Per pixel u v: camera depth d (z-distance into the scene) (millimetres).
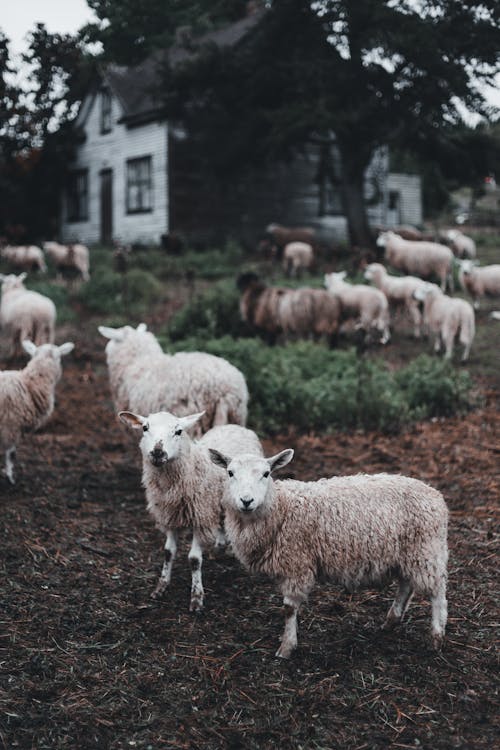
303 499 4117
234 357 9992
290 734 3480
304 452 8164
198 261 22359
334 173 23766
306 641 4309
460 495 6773
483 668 4035
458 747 3367
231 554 5543
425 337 14578
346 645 4262
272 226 24031
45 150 27734
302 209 27016
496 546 5609
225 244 25016
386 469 7527
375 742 3422
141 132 25094
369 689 3826
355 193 23109
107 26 25422
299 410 9305
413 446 8328
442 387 9852
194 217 24672
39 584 4926
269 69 21000
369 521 4066
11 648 4141
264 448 8266
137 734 3465
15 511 6168
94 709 3637
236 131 22031
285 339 13969
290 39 21234
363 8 19172
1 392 6543
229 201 25312
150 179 24938
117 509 6477
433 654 4156
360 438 8656
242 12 28266
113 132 26422
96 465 7777
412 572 4125
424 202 38750
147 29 25828
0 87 24375
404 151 23375
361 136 21656
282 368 10141
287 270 21297
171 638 4316
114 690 3795
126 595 4852
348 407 9273
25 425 6770
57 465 7699
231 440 5234
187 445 4773
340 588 5039
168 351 10961
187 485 4703
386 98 20547
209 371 6320
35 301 12336
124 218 26219
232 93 21578
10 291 13523
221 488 4840
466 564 5316
